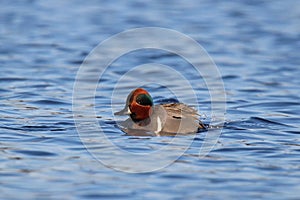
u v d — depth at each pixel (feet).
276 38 97.40
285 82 71.72
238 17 114.11
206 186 38.91
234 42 94.84
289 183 39.47
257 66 79.87
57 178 40.04
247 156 44.47
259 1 129.59
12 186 38.65
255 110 58.49
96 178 40.09
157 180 39.88
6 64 78.89
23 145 46.16
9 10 116.88
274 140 48.32
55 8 120.16
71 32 100.17
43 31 100.48
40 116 54.80
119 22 108.27
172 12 118.01
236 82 71.56
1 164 42.19
